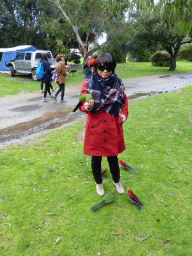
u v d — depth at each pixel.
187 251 1.90
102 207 2.42
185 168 3.27
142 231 2.11
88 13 14.58
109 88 2.12
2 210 2.32
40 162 3.33
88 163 3.34
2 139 4.27
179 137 4.38
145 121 5.29
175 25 5.06
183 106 6.64
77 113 6.24
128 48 26.30
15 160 3.38
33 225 2.14
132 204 2.48
